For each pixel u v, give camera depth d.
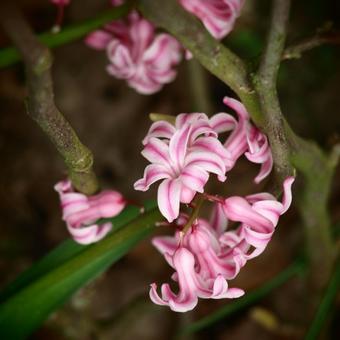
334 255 0.49
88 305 0.51
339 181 0.60
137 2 0.39
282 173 0.38
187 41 0.38
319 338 0.51
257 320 0.58
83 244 0.41
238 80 0.37
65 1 0.42
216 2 0.40
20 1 0.69
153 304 0.53
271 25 0.35
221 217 0.38
